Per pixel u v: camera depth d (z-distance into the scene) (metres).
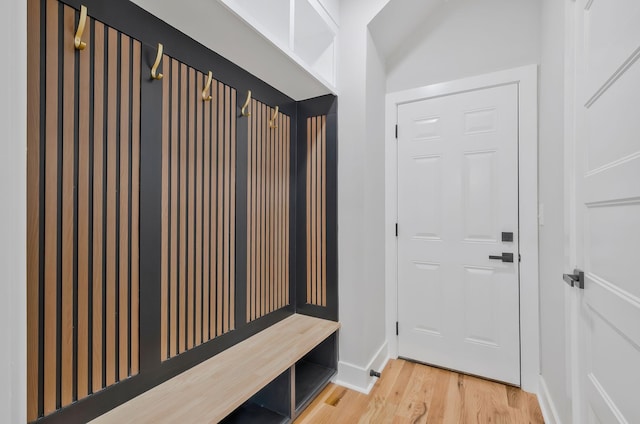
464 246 2.04
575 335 1.17
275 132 1.90
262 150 1.80
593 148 1.01
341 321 1.93
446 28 2.10
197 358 1.37
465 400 1.73
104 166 1.03
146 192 1.16
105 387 1.03
